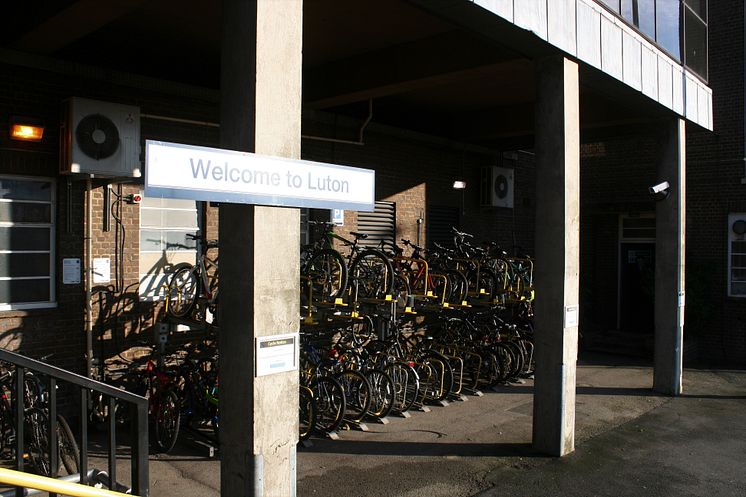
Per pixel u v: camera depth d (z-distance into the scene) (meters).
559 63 6.50
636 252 14.25
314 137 9.23
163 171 3.19
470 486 5.69
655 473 6.14
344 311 7.55
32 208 6.75
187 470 5.84
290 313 3.82
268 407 3.71
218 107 8.09
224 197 3.44
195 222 8.06
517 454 6.55
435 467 6.12
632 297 14.31
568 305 6.57
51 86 6.72
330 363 7.43
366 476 5.85
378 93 8.27
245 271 3.69
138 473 3.54
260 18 3.65
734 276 12.52
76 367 6.90
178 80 8.21
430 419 7.70
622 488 5.75
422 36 7.50
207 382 6.46
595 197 14.46
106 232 7.14
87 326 6.86
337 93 8.41
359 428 7.23
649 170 13.77
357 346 7.87
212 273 7.97
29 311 6.57
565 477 5.97
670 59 8.77
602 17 7.02
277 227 3.75
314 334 7.56
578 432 7.45
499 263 10.27
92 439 6.61
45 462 5.27
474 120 11.33
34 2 5.83
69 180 6.86
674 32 8.97
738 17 12.45
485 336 9.75
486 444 6.83
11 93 6.46
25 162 6.54
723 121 12.60
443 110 11.22
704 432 7.53
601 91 7.81
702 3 10.09
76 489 2.96
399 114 11.07
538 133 6.68
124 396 3.52
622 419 8.05
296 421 3.87
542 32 5.99
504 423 7.59
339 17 6.85
